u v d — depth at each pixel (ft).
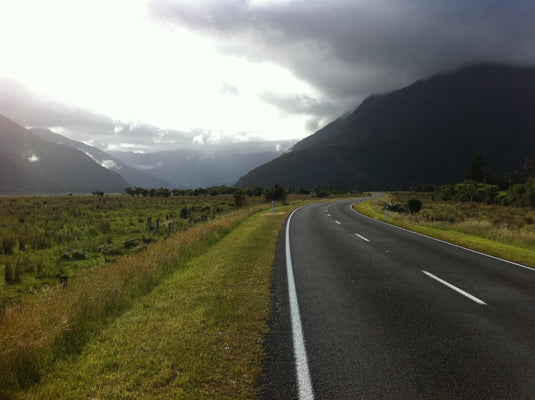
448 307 17.98
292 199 229.04
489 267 28.60
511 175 387.75
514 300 19.26
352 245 40.11
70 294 19.63
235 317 16.21
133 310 17.83
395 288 21.70
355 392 10.09
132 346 13.24
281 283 22.88
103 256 41.11
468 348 13.05
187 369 11.47
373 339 13.89
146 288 22.35
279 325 15.47
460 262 30.58
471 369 11.43
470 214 102.73
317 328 15.10
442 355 12.46
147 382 10.79
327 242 42.37
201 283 22.56
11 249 41.68
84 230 60.13
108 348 13.21
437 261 30.86
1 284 29.53
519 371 11.32
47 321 15.29
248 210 96.27
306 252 35.24
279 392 10.12
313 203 166.09
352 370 11.38
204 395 10.05
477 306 18.15
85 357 12.66
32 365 11.80
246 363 11.86
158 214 90.89
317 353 12.65
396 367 11.57
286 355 12.49
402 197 258.57
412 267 28.17
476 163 373.81
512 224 76.79
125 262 28.71
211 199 179.11
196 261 30.83
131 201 146.51
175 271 27.25
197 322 15.53
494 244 42.98
